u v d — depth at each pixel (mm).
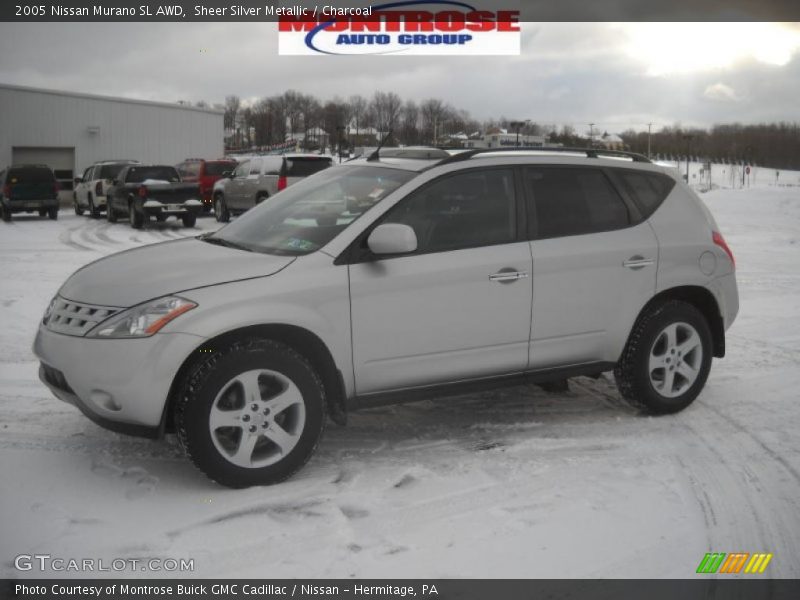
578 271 4906
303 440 4176
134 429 3977
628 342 5215
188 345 3902
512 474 4352
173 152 38156
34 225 22469
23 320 8203
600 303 5008
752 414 5449
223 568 3324
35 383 5961
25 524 3693
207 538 3580
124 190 21891
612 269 5027
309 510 3871
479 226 4691
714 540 3617
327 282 4223
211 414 3947
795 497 4098
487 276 4617
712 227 5555
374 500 3996
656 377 5320
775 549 3543
